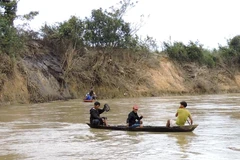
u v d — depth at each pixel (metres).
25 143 12.68
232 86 65.69
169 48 62.62
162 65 58.22
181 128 14.77
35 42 43.44
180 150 11.07
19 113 24.62
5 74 35.03
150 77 53.06
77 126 17.41
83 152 10.96
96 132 15.23
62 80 41.56
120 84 47.56
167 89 53.34
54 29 45.41
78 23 44.72
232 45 73.88
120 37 47.41
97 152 10.92
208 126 16.53
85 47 46.28
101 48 46.81
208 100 38.25
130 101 37.34
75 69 44.62
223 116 20.86
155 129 14.98
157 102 35.19
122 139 13.30
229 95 52.06
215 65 67.88
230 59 70.75
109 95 45.00
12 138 13.82
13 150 11.42
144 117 20.80
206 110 24.94
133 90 48.31
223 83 65.06
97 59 46.59
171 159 9.86
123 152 10.86
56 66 42.44
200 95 53.06
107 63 47.72
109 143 12.48
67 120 20.12
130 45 49.84
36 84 37.91
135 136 13.98
